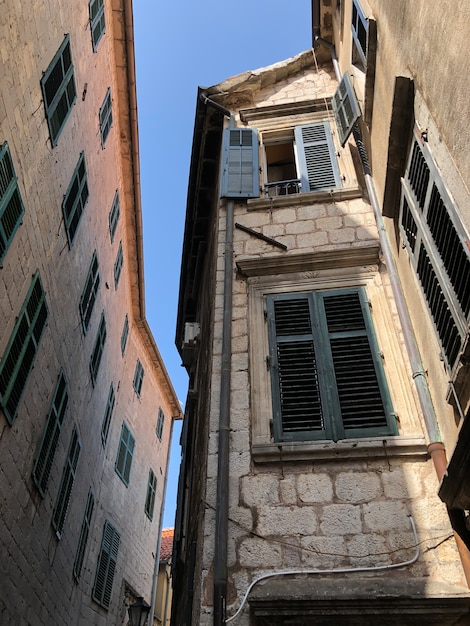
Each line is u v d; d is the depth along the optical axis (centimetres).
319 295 640
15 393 610
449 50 366
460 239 372
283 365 583
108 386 1299
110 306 1282
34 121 684
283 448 507
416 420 511
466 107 344
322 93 1003
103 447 1253
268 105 990
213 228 927
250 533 463
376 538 447
